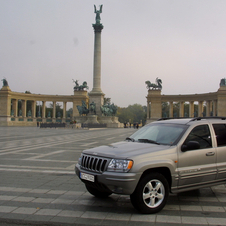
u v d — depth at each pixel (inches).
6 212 304.3
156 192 301.1
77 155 758.5
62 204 332.2
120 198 358.3
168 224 269.7
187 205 330.0
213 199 356.2
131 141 374.6
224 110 3769.7
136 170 285.6
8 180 457.4
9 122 3927.2
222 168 353.7
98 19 3550.7
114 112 3973.9
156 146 328.8
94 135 1747.0
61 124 3093.0
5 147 963.3
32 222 276.4
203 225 268.2
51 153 800.9
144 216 291.0
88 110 3833.7
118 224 269.3
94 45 3592.5
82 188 407.5
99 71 3631.9
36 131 2285.9
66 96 4798.2
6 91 4165.8
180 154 322.7
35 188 405.7
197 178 332.2
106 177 291.0
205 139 354.0
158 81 4562.0
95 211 307.0
